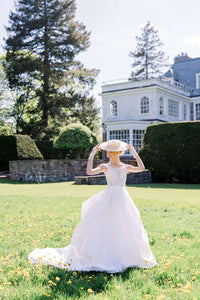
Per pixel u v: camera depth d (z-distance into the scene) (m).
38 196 10.22
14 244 4.56
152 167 17.06
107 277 3.25
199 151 15.85
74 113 31.56
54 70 29.67
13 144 20.41
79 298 2.79
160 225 5.86
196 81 32.22
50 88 30.88
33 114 32.34
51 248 4.15
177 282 3.12
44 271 3.44
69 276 3.29
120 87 27.83
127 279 3.20
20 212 7.52
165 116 26.91
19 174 17.52
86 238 3.55
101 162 18.75
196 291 2.89
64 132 20.36
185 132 16.25
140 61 43.12
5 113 33.69
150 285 3.03
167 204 8.37
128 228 3.55
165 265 3.41
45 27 30.47
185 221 6.29
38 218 6.67
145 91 26.27
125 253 3.51
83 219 3.62
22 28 30.14
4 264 3.63
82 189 12.56
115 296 2.77
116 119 27.86
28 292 2.86
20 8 30.50
